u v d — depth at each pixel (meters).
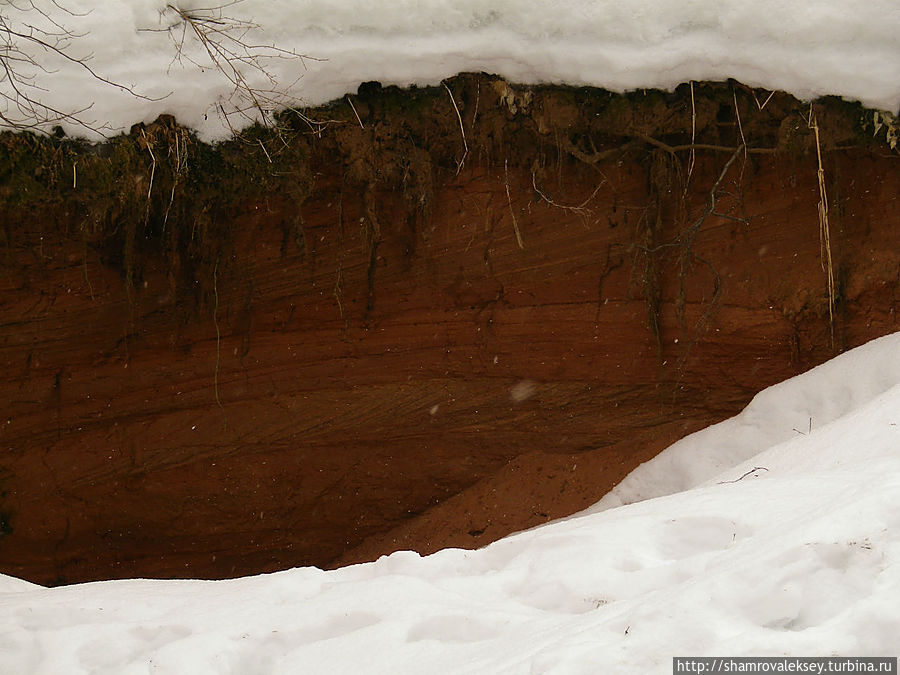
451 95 8.13
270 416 8.95
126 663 3.89
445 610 3.81
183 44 7.62
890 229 8.41
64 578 9.11
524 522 8.81
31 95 7.25
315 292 8.67
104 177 7.53
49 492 8.84
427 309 8.84
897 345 7.83
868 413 5.67
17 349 8.35
